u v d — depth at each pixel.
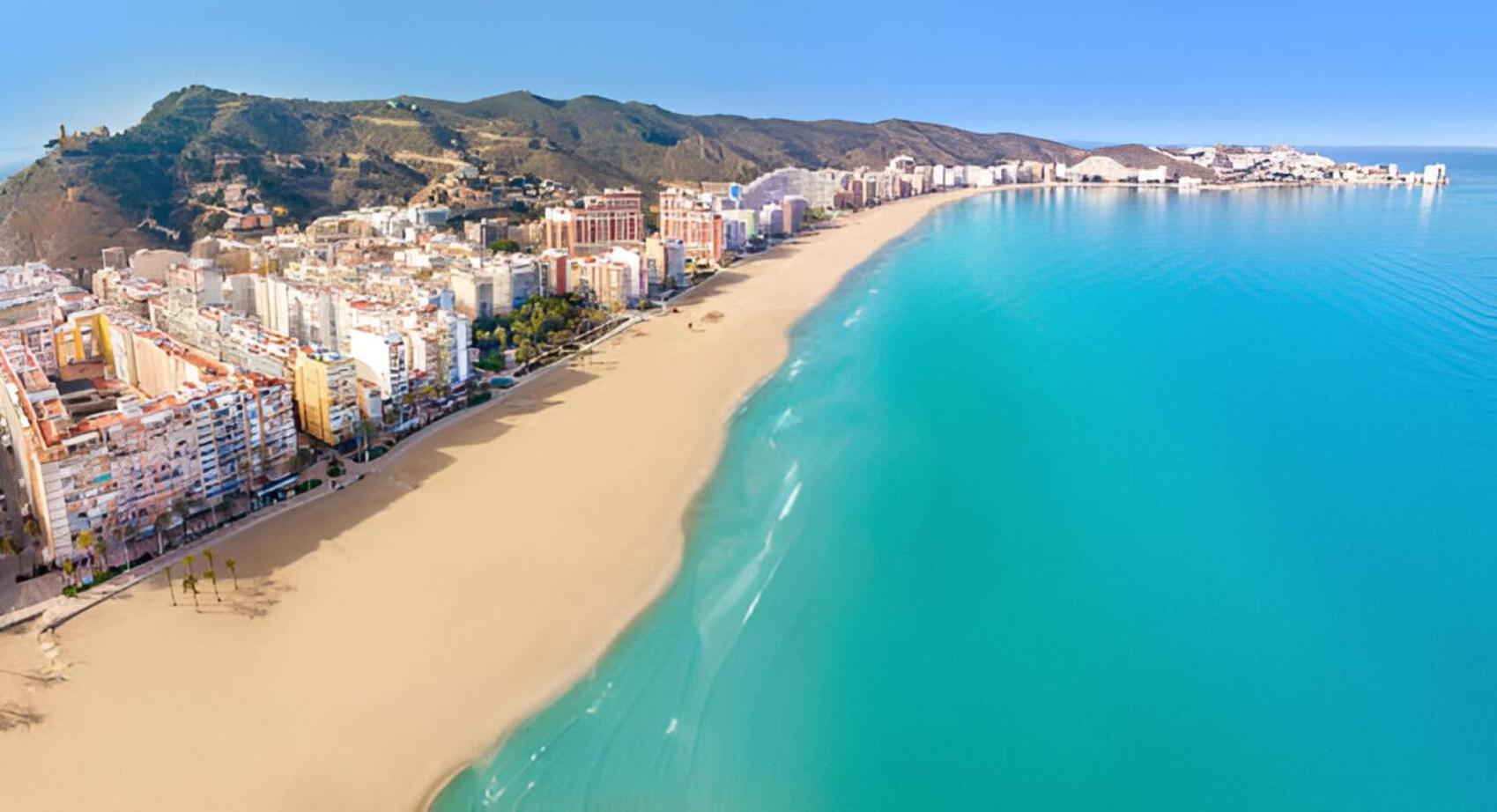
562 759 60.00
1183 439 102.12
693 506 94.62
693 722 63.66
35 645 69.69
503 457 107.88
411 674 67.38
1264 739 59.00
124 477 83.94
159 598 76.19
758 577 81.00
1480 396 109.25
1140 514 86.81
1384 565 75.00
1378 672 63.50
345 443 109.00
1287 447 97.81
